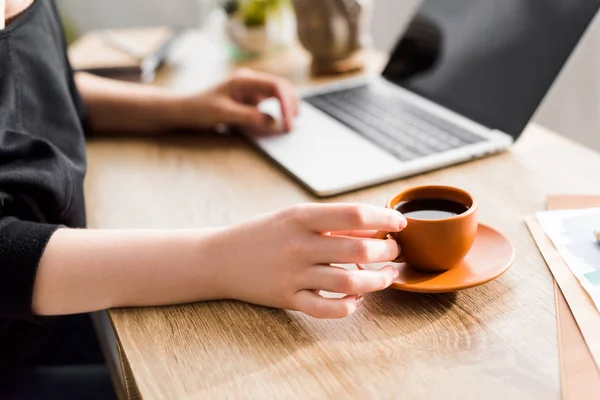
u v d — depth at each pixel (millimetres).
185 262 612
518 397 478
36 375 886
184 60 1439
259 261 593
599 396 469
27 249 607
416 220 584
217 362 536
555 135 957
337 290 566
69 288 607
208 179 886
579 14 871
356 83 1203
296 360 532
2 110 707
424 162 860
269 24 1385
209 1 1451
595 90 1332
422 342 543
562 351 516
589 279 597
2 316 615
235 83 1047
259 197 824
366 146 927
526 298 590
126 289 611
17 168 678
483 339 541
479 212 750
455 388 490
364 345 544
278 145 956
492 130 934
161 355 548
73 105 904
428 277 610
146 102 1055
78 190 758
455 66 1047
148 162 955
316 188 812
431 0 1150
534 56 915
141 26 2238
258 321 584
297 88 1233
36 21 800
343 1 1239
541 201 764
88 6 2201
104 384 870
